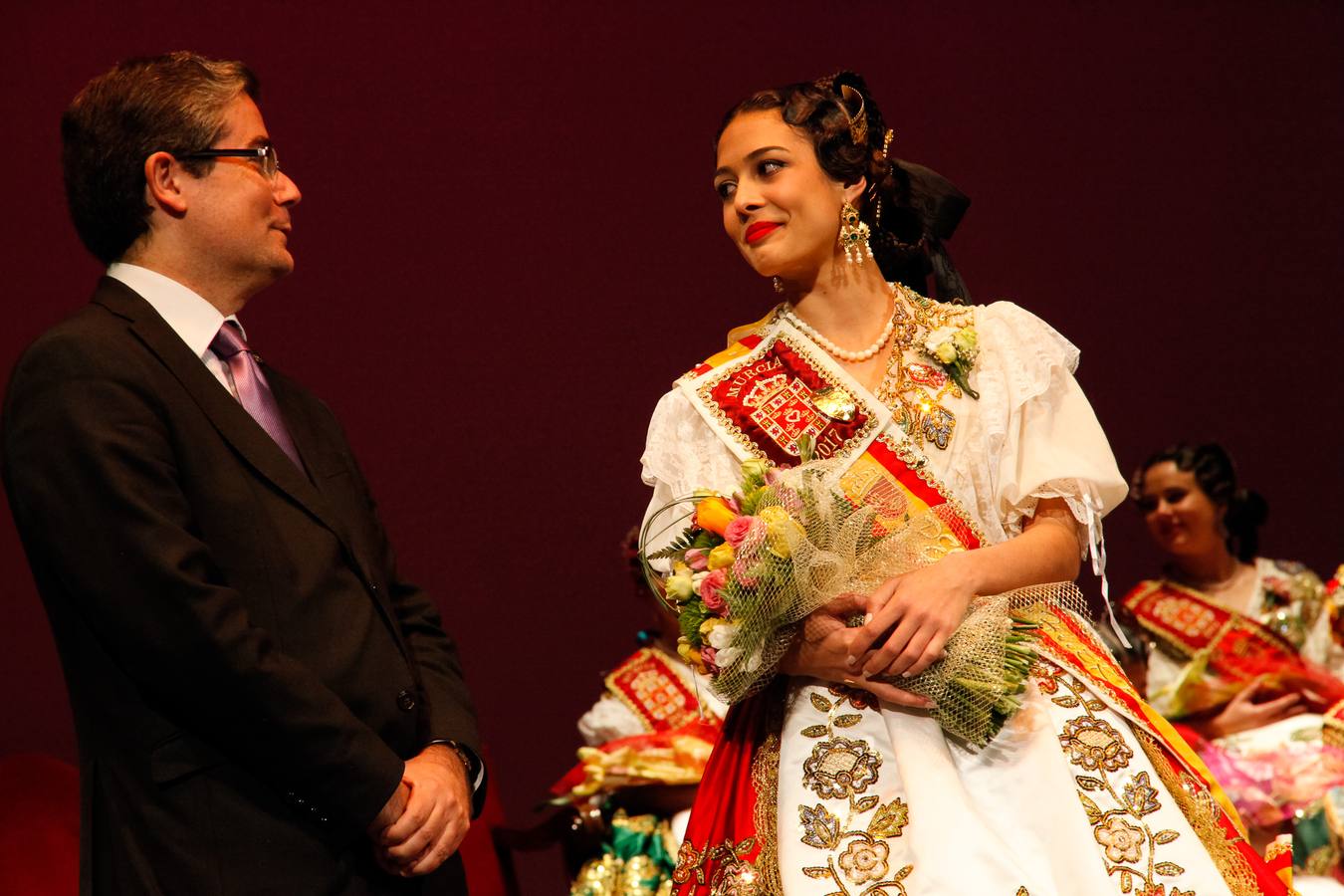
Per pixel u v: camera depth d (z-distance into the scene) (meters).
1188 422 17.47
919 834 6.43
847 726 6.99
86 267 14.05
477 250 15.38
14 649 13.56
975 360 7.52
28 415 6.86
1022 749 6.76
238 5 14.69
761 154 7.58
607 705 12.31
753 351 7.86
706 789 7.39
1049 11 17.31
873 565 6.98
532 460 15.39
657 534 7.62
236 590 6.84
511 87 15.58
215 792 6.78
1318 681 14.38
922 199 8.27
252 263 7.66
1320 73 17.86
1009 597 7.00
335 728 6.70
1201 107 17.62
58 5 14.07
